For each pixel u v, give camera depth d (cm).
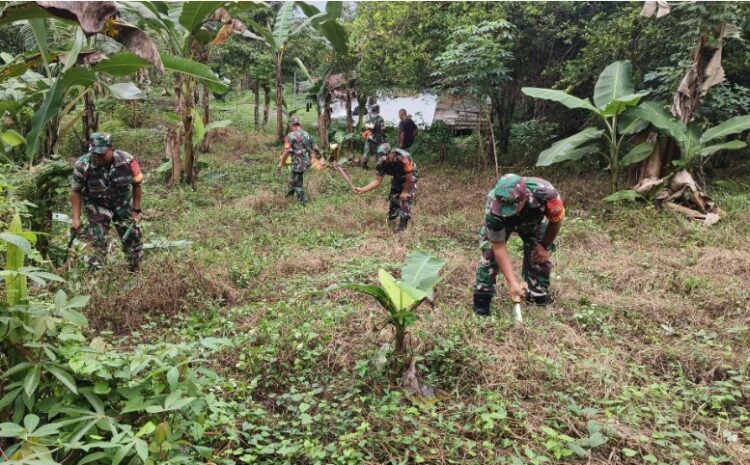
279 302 447
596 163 1167
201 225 726
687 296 498
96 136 484
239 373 349
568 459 272
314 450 265
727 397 322
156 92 1917
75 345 238
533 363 353
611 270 568
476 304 455
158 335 403
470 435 289
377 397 323
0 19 381
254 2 794
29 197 466
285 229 734
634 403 319
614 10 1138
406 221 735
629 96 799
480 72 1022
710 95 888
